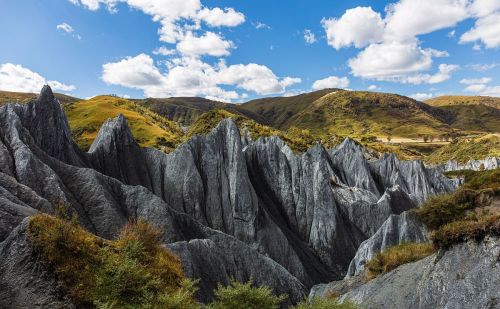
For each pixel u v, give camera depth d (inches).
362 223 3014.3
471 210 851.4
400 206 3132.4
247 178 2751.0
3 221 971.9
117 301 588.1
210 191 2699.3
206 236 1967.3
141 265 690.2
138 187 2003.0
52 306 569.3
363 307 872.3
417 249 1035.9
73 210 1657.2
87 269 631.2
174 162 2723.9
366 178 3875.5
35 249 625.6
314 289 1464.1
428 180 4114.2
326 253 2785.4
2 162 1652.3
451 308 634.2
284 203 3083.2
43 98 2249.0
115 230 1710.1
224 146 2874.0
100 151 2578.7
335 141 7583.7
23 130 1935.3
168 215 1893.5
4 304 574.9
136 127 5954.7
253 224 2578.7
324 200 2935.5
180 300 615.2
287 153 3309.5
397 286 836.0
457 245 708.0
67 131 2353.6
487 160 6314.0
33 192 1440.7
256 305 705.6
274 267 1929.1
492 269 611.5
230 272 1769.2
